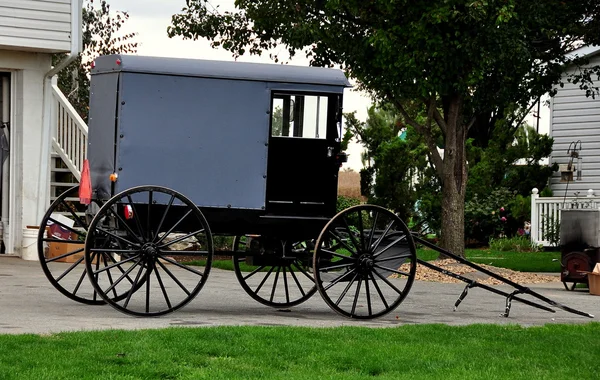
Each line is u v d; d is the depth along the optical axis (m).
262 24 17.86
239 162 10.27
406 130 30.17
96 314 9.91
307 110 10.41
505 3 15.84
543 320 10.99
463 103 18.66
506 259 21.84
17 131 17.30
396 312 11.32
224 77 10.22
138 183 10.09
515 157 29.56
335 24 17.41
